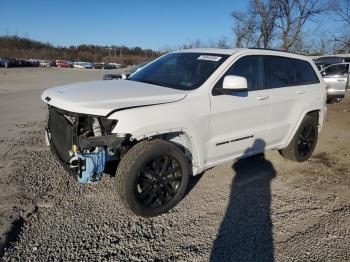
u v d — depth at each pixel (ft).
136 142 13.12
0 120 31.22
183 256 11.01
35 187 15.38
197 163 14.33
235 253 11.23
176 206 14.15
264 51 17.22
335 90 44.98
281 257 11.12
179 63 16.43
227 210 13.97
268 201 14.88
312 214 13.93
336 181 17.51
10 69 177.06
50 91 14.32
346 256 11.30
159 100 12.96
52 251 10.94
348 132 29.27
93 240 11.62
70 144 12.55
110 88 14.02
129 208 12.52
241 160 19.86
